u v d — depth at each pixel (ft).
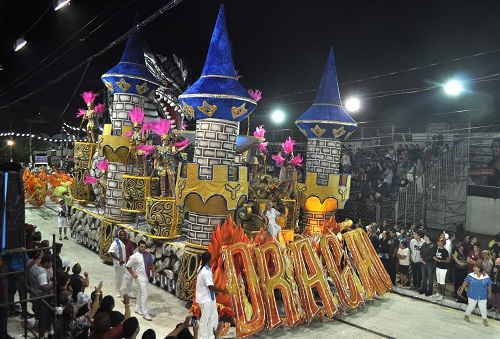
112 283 39.01
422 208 63.52
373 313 36.88
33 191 80.33
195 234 34.55
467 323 35.58
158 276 38.93
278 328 32.09
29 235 29.60
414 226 51.85
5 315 22.76
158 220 38.88
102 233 46.50
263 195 39.58
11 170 19.12
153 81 47.60
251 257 32.37
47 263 25.14
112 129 46.80
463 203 64.59
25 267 21.24
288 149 48.98
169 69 57.26
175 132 43.24
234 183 33.91
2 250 18.35
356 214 65.82
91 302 22.31
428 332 32.96
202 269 27.94
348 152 79.05
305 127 47.83
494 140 62.69
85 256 48.44
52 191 88.84
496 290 38.24
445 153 66.54
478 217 63.21
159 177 43.29
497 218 61.16
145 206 44.16
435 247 42.22
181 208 35.50
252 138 42.73
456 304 40.04
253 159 47.62
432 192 66.28
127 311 21.18
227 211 34.24
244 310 30.14
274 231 38.34
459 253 42.75
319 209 47.44
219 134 33.86
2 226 18.40
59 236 57.36
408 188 66.13
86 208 56.59
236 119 34.27
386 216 63.52
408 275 46.65
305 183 47.70
